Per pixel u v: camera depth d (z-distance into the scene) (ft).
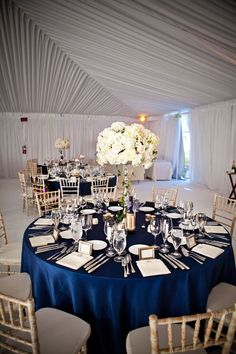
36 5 9.78
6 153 28.09
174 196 10.70
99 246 5.54
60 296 4.95
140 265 4.79
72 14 9.54
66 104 26.23
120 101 26.13
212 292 5.42
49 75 19.11
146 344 4.13
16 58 15.94
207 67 12.48
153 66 13.69
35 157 29.01
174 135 27.86
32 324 3.57
